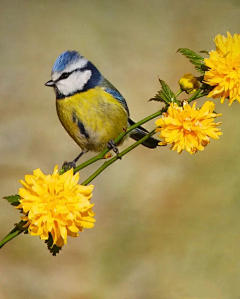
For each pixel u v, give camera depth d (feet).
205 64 10.27
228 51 10.25
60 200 9.96
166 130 10.25
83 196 10.11
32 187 10.00
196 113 10.25
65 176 10.20
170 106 10.25
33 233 9.95
